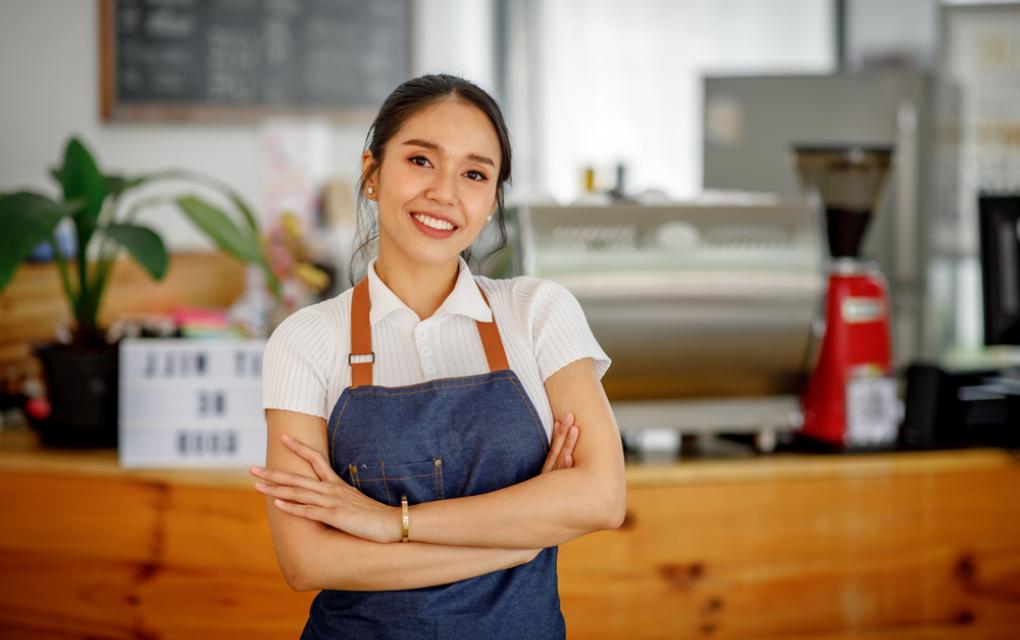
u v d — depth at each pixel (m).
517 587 1.46
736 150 3.76
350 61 4.42
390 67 4.48
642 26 4.77
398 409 1.43
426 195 1.42
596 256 2.34
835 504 2.41
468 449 1.44
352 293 1.52
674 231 2.38
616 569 2.32
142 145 4.05
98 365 2.48
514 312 1.54
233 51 4.22
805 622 2.41
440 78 1.48
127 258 3.25
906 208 3.97
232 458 2.40
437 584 1.42
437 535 1.39
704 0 4.83
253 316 2.91
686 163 4.86
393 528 1.39
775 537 2.39
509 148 1.50
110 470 2.39
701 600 2.36
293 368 1.46
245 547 2.33
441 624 1.42
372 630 1.43
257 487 1.42
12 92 3.72
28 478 2.43
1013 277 2.71
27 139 3.76
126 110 3.99
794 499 2.39
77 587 2.43
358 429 1.43
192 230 4.07
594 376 1.52
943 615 2.48
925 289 4.12
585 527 1.44
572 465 1.46
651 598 2.34
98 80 3.92
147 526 2.38
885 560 2.45
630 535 2.33
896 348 4.04
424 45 4.57
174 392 2.39
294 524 1.41
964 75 4.14
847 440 2.52
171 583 2.38
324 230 3.79
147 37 4.07
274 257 3.38
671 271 2.37
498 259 2.47
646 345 2.38
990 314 2.71
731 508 2.37
